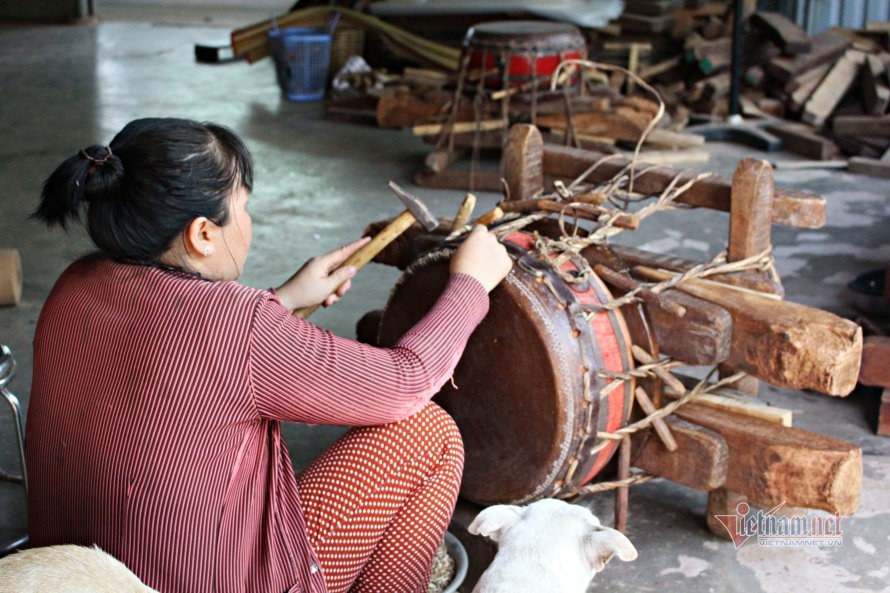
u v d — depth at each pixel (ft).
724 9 26.71
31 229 16.58
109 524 4.80
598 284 7.70
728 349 7.46
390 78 27.02
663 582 7.72
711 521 8.24
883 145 20.98
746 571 7.85
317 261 6.86
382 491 5.96
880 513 8.62
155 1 51.37
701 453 7.54
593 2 24.67
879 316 12.70
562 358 7.11
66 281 5.09
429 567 6.38
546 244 7.67
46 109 26.21
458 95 19.08
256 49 28.86
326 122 25.13
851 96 23.02
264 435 5.22
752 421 7.64
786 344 7.11
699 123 23.73
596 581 7.73
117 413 4.76
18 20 43.06
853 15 26.68
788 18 27.07
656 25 25.88
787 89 23.24
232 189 5.07
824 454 7.09
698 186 8.50
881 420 9.87
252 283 14.32
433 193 18.94
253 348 4.83
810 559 7.99
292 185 19.42
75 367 4.88
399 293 8.09
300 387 4.94
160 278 4.86
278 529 5.30
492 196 18.63
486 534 6.26
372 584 6.28
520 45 18.30
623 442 7.76
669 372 8.49
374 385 5.20
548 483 7.47
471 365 7.64
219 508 4.92
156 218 4.81
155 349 4.73
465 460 7.94
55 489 4.96
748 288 7.98
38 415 5.01
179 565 4.83
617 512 8.07
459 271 6.16
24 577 4.17
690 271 7.91
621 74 25.55
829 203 18.06
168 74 31.71
